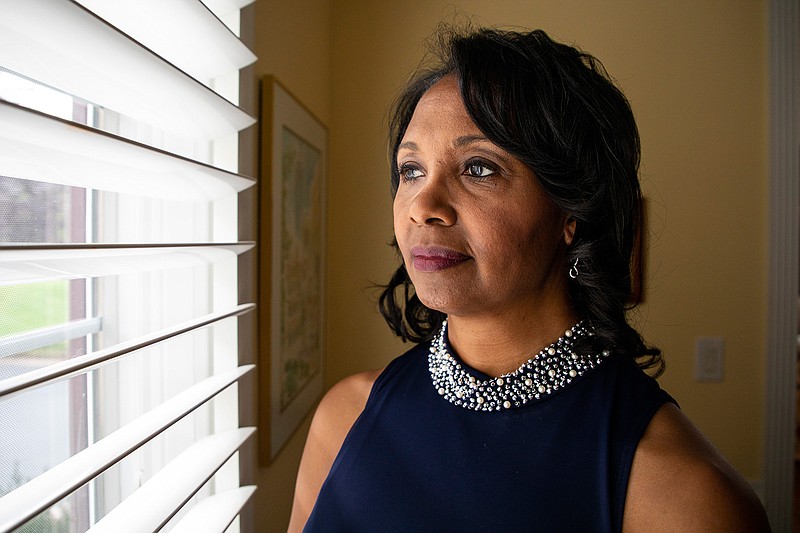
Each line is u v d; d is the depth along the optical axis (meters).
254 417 0.99
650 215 1.85
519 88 0.59
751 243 1.85
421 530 0.64
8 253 0.39
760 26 1.84
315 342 1.59
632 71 1.84
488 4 1.83
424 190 0.61
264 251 1.09
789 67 1.81
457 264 0.61
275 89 1.11
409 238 0.64
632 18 1.84
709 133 1.84
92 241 0.80
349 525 0.69
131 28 0.63
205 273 0.89
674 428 0.60
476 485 0.64
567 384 0.65
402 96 0.80
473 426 0.67
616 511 0.58
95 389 0.81
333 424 0.82
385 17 1.85
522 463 0.63
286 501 1.32
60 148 0.47
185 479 0.68
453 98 0.62
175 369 0.88
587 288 0.68
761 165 1.84
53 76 0.53
